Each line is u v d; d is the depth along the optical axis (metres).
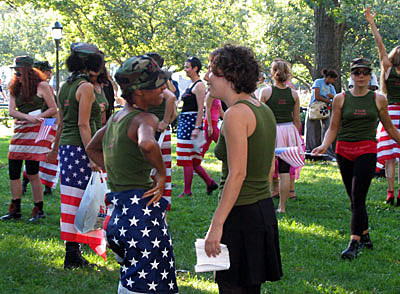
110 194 2.84
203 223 6.08
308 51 29.64
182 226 5.88
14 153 5.94
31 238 5.29
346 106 4.89
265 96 6.38
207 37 24.91
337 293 4.09
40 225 5.84
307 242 5.40
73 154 4.30
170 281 2.83
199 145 7.38
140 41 23.44
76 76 4.30
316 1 12.55
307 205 7.19
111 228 2.80
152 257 2.75
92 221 3.88
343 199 7.68
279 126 6.41
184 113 7.45
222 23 26.88
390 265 4.77
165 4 24.75
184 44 24.75
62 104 4.36
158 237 2.78
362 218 4.97
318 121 12.51
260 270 2.68
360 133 4.89
